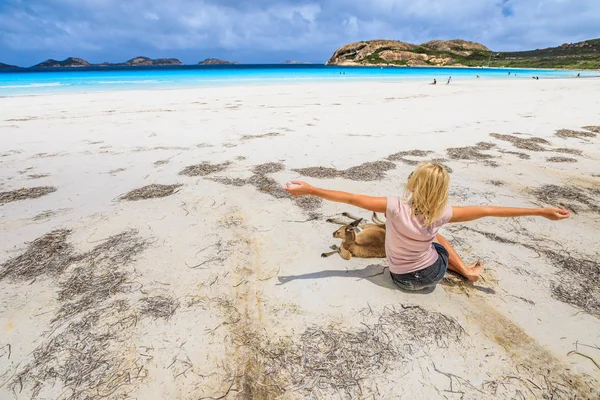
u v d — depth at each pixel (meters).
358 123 10.85
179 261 3.47
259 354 2.36
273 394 2.08
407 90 24.22
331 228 4.22
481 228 4.18
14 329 2.57
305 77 48.91
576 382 2.13
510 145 8.20
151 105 15.20
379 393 2.09
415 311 2.76
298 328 2.59
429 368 2.26
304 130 9.80
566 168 6.54
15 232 4.05
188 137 8.95
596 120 11.31
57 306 2.83
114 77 45.56
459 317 2.70
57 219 4.40
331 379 2.19
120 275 3.23
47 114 12.45
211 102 16.39
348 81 38.12
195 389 2.10
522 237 3.97
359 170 6.40
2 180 5.82
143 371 2.22
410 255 2.71
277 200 5.06
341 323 2.64
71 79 40.25
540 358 2.31
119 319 2.67
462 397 2.05
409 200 2.58
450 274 3.26
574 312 2.76
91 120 11.26
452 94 20.78
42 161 6.87
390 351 2.39
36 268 3.34
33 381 2.15
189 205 4.86
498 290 3.03
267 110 13.66
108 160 6.97
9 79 40.19
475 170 6.44
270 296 2.95
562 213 2.32
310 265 3.42
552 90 23.31
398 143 8.38
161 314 2.72
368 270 3.34
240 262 3.46
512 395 2.06
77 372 2.21
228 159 7.06
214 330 2.57
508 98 18.14
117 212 4.61
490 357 2.33
